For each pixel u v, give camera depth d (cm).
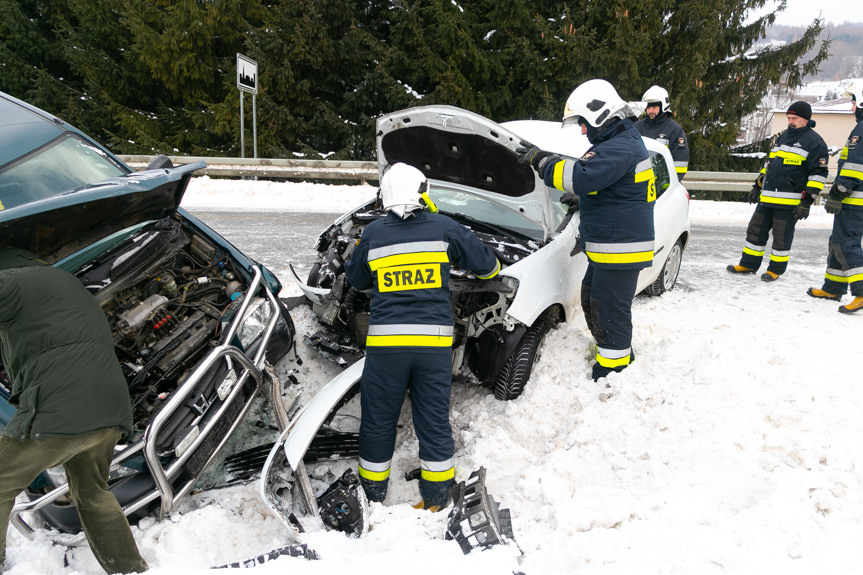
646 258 369
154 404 318
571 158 422
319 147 1620
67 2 1636
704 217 1023
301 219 896
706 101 1587
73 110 1576
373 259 313
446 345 312
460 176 432
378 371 310
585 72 1412
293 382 426
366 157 1588
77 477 251
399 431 391
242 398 344
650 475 308
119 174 405
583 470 323
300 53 1439
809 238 891
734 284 637
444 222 319
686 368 382
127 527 263
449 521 279
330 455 349
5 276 235
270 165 1189
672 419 340
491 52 1487
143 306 347
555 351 411
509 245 405
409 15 1417
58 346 238
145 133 1541
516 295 368
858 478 285
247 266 390
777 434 316
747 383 362
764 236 656
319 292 416
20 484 241
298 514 309
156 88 1680
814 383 365
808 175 605
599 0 1452
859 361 411
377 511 300
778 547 247
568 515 282
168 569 249
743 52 1572
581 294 412
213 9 1469
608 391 375
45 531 292
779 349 423
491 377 389
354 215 459
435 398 312
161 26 1569
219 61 1622
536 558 263
